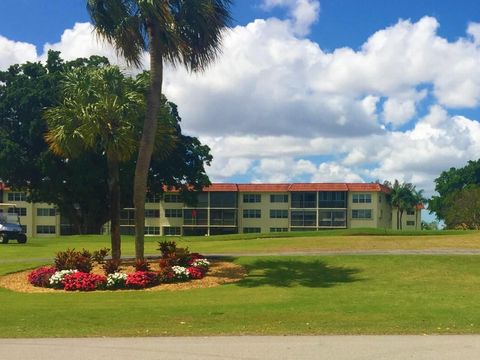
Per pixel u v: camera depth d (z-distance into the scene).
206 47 21.34
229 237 38.00
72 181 51.66
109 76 22.58
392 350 8.95
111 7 20.22
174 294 17.73
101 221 58.56
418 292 17.19
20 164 51.09
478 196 66.00
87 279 19.09
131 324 11.95
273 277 20.62
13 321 12.61
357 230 37.78
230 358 8.45
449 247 27.88
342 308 13.95
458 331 10.72
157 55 21.11
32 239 46.75
